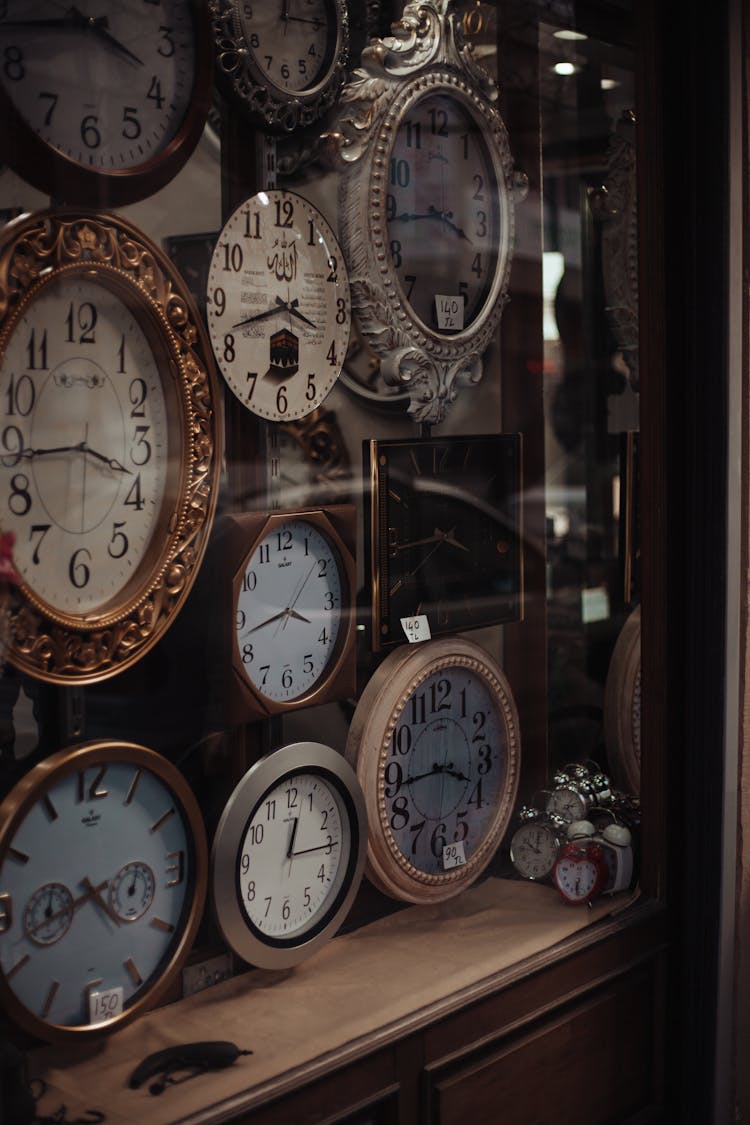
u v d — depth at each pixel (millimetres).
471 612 2404
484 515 2428
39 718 1622
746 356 2471
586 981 2359
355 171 2104
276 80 1937
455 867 2371
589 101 2584
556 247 2562
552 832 2484
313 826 2068
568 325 2607
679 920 2586
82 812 1667
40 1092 1601
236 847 1908
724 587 2465
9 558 1542
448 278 2314
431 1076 2018
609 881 2498
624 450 2666
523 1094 2219
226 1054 1784
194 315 1787
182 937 1828
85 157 1630
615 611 2707
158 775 1771
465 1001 2072
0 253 1512
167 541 1766
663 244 2480
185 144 1769
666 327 2490
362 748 2182
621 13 2484
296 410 2021
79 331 1628
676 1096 2596
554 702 2600
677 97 2475
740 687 2506
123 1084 1686
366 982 2055
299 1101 1800
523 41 2445
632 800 2641
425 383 2270
